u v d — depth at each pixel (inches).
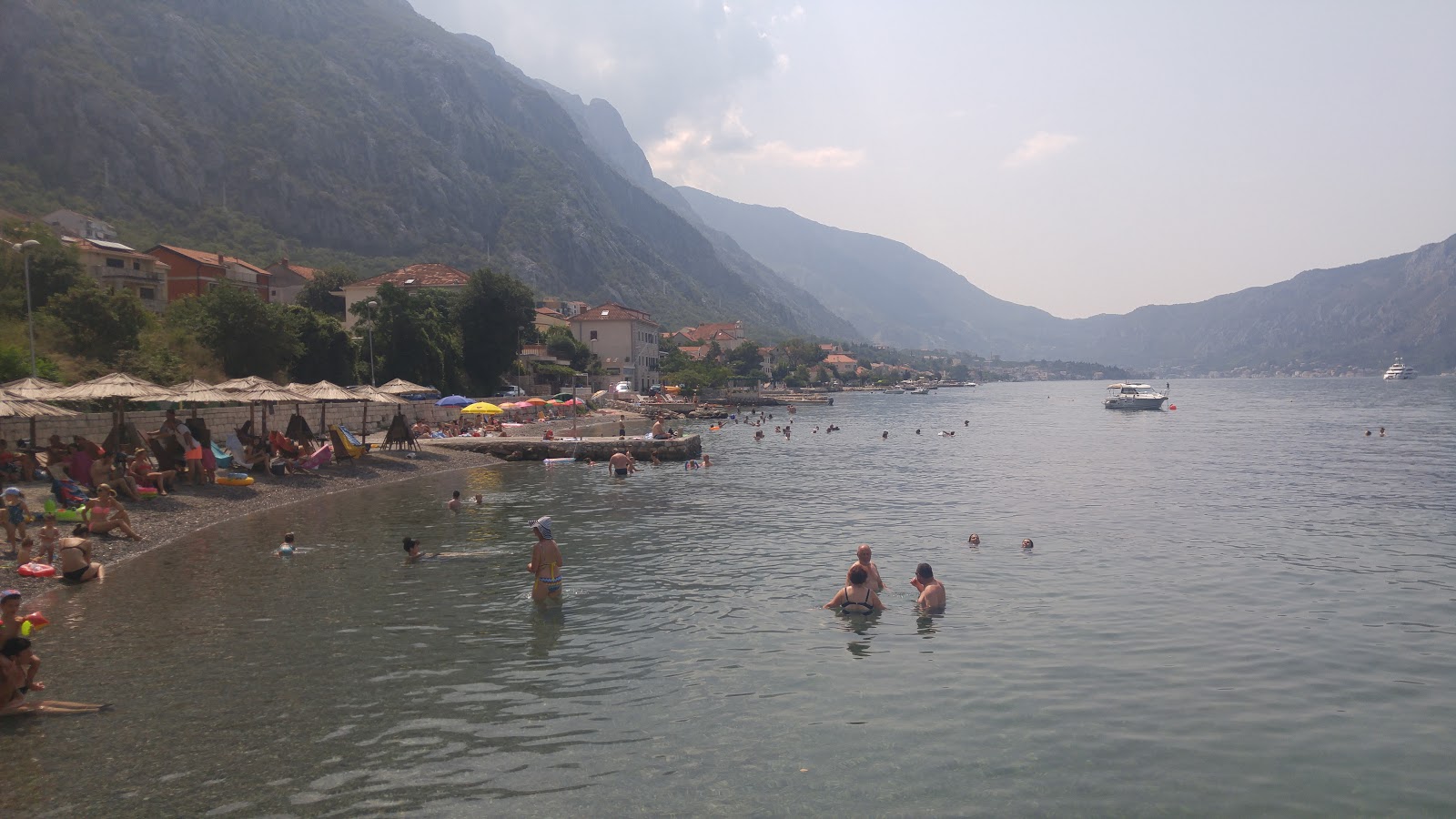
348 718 470.6
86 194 6958.7
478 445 2123.5
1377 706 489.7
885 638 620.4
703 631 639.1
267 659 570.6
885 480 1680.6
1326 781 398.6
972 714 477.7
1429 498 1364.4
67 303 2100.1
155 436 1309.1
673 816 364.5
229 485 1334.9
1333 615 677.3
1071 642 610.5
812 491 1491.1
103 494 967.0
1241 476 1715.1
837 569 853.8
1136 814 367.2
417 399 2945.4
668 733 451.2
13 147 6870.1
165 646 595.2
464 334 3865.7
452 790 387.9
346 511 1233.4
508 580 804.0
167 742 439.2
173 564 866.1
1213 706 490.3
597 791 386.9
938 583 718.5
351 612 688.4
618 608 703.7
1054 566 862.5
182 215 7578.7
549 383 4803.2
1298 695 506.3
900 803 376.2
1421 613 681.6
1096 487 1545.3
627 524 1129.4
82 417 1477.6
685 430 3496.6
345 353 3021.7
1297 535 1035.3
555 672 547.8
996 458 2180.1
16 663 483.5
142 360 2042.3
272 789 388.2
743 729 457.7
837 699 500.7
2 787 389.1
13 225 2306.8
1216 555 914.7
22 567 786.8
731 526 1117.1
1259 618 669.9
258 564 869.2
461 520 1163.3
